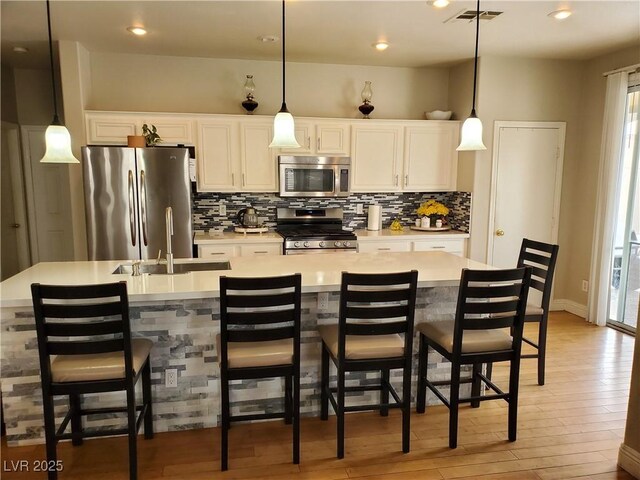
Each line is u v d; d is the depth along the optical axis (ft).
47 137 8.80
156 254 13.62
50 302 8.04
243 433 8.98
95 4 10.73
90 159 12.97
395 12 11.30
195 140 15.21
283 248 15.38
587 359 12.64
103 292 6.87
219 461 8.07
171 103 16.06
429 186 17.20
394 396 8.44
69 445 8.54
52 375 7.11
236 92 16.44
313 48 14.73
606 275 15.12
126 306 7.01
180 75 16.01
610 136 14.70
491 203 16.31
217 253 15.02
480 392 10.19
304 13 11.41
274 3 10.74
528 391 10.78
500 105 15.87
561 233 16.90
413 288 7.86
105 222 13.25
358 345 8.09
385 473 7.79
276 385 9.39
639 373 7.71
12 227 17.15
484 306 8.14
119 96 15.66
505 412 9.85
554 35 13.14
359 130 16.38
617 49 14.62
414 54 15.44
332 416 9.70
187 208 13.67
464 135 9.70
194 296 8.04
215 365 9.02
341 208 17.69
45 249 17.89
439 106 17.98
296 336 7.71
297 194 16.10
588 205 16.10
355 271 9.70
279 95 16.80
